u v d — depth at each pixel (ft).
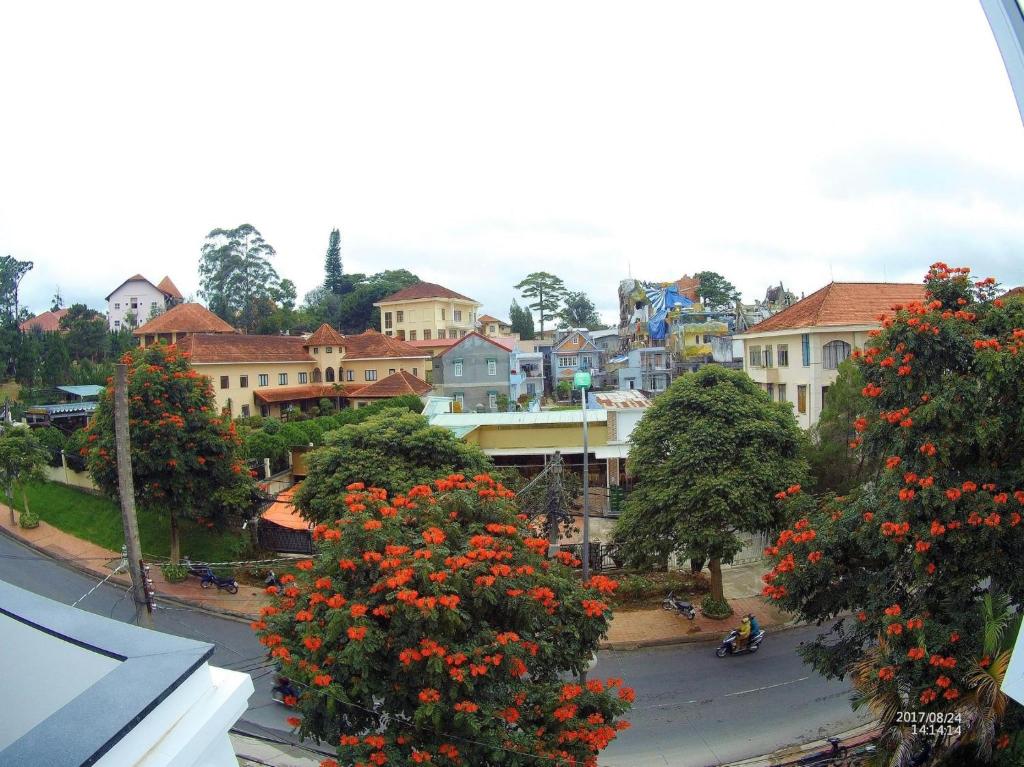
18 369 137.08
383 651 26.48
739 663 51.85
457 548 31.65
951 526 31.65
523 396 169.17
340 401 147.33
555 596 32.24
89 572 67.05
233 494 66.74
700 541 53.67
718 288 273.54
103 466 61.82
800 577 36.55
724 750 40.57
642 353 179.93
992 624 28.73
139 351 65.67
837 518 38.11
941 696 29.96
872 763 31.83
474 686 26.40
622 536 60.44
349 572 29.45
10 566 67.00
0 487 78.23
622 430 91.25
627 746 41.14
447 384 146.61
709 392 59.93
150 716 9.44
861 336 90.27
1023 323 33.27
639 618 59.62
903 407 34.47
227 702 10.76
